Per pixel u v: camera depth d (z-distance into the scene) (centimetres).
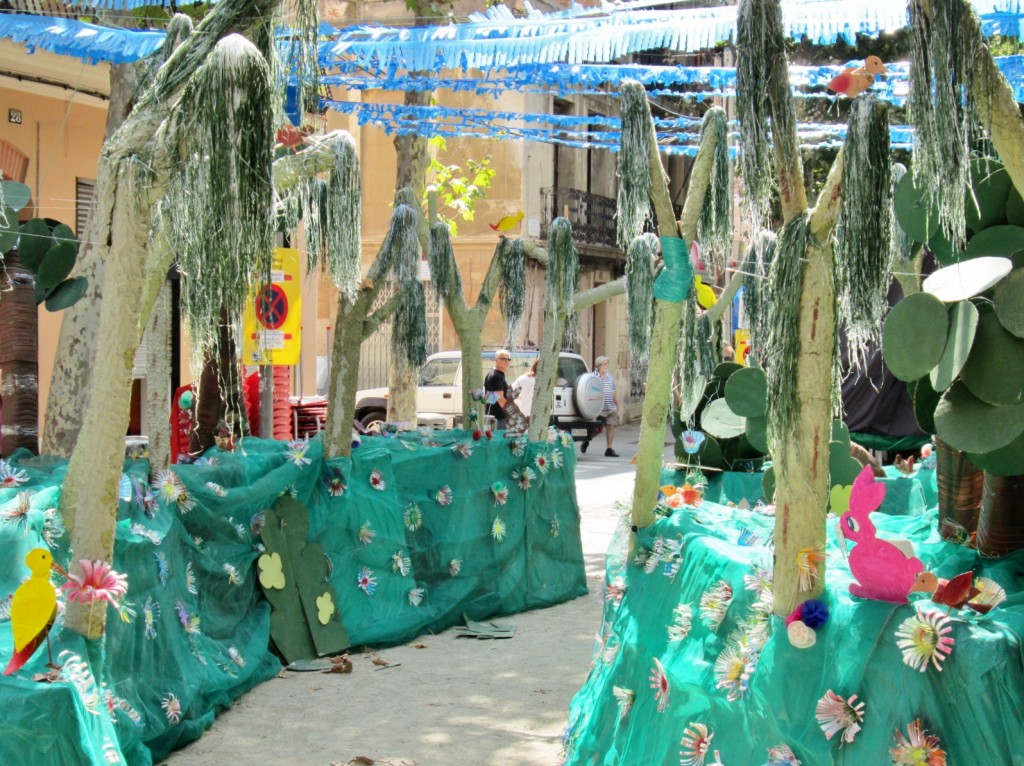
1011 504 375
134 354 418
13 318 592
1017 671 292
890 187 342
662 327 484
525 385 1928
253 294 387
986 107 321
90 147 1339
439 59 646
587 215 2669
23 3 827
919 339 344
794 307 351
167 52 494
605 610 520
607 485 1631
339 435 761
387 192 2422
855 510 329
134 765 488
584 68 750
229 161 371
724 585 400
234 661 628
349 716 601
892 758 300
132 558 523
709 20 589
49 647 391
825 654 328
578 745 484
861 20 547
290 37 451
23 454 581
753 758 349
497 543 846
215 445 716
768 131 356
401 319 800
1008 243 373
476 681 671
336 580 740
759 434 631
